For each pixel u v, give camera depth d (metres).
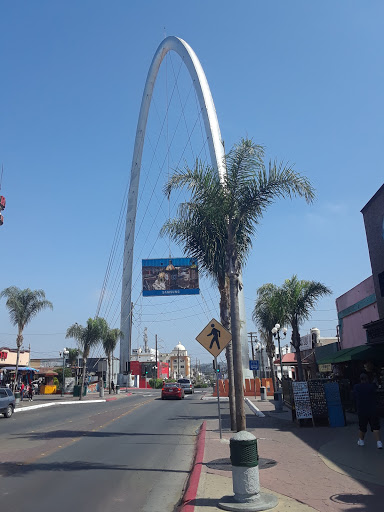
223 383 40.66
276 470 8.57
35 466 9.91
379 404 15.62
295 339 26.33
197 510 6.34
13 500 7.23
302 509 6.16
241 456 6.63
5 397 23.69
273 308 26.44
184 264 51.47
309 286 26.22
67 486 8.13
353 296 25.22
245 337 43.94
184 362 179.00
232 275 13.21
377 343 17.45
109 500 7.27
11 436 15.44
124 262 77.88
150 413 24.36
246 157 13.63
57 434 15.59
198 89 53.25
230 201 13.56
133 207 80.06
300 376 25.97
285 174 13.39
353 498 6.59
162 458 10.95
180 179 13.77
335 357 20.50
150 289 51.09
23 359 52.72
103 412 25.50
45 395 53.69
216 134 50.09
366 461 9.01
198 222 14.02
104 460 10.64
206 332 12.52
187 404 31.78
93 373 79.38
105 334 45.34
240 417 11.98
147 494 7.67
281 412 20.86
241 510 6.21
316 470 8.46
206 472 8.62
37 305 40.47
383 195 17.53
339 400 14.86
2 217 29.17
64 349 51.62
